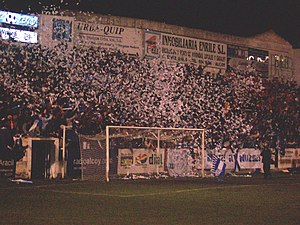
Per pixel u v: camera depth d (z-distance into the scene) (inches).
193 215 519.8
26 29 1200.2
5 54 1146.7
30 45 1196.5
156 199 661.3
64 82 1186.0
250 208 583.8
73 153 1035.9
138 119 1269.7
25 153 981.2
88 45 1330.0
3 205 577.9
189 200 655.8
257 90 1606.8
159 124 1288.1
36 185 845.2
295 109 1628.9
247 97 1558.8
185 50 1541.6
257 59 1734.7
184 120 1357.0
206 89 1476.4
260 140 1408.7
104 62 1299.2
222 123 1402.6
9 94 1052.5
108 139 978.1
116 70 1314.0
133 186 847.1
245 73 1651.1
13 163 957.8
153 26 1466.5
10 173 957.2
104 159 1053.8
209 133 1322.6
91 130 1109.1
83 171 1017.5
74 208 559.2
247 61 1704.0
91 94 1198.3
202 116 1390.3
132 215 512.4
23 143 978.7
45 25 1238.9
